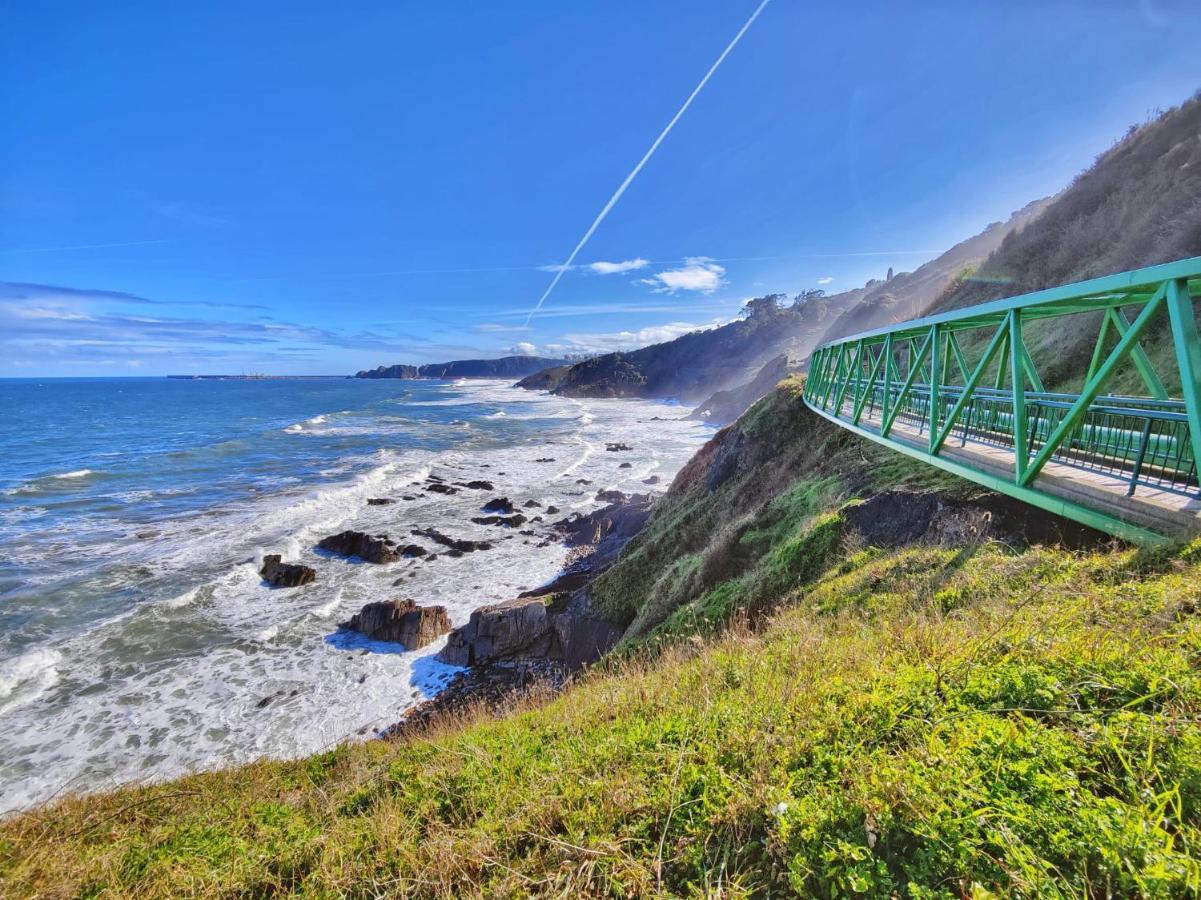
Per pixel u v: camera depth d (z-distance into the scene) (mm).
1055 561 5832
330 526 28797
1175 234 15797
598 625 16750
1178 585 3951
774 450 20969
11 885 4375
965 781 2293
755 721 3580
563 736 4816
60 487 36531
